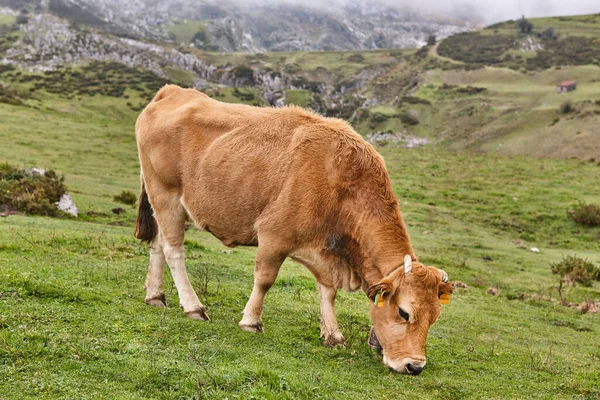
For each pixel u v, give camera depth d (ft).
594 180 126.00
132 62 621.31
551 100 509.76
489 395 20.35
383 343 20.72
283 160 22.62
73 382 16.30
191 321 22.99
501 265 67.72
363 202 22.00
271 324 25.18
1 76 490.49
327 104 613.93
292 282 35.88
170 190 25.39
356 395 18.29
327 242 22.43
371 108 570.87
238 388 17.20
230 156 23.53
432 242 78.33
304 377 18.79
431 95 585.63
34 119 181.37
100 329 20.44
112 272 29.73
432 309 19.90
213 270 36.27
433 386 20.44
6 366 16.60
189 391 16.60
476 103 534.78
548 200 109.81
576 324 39.09
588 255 79.36
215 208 23.88
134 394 16.16
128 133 176.65
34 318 20.25
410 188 117.60
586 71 575.79
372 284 21.67
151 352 19.06
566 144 396.78
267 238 22.62
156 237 26.05
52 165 114.01
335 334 23.53
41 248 33.37
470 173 133.49
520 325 35.70
